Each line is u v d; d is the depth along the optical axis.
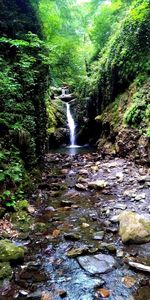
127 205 5.72
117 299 2.98
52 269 3.55
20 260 3.69
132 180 7.41
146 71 10.59
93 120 17.66
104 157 11.45
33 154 7.70
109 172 8.64
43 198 6.37
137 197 6.09
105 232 4.57
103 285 3.22
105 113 14.01
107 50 15.41
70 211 5.57
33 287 3.19
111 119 12.73
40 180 7.73
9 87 6.34
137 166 8.91
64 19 20.67
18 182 6.04
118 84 13.12
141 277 3.34
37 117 9.01
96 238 4.35
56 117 19.45
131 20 11.98
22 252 3.78
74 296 3.04
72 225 4.89
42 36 10.40
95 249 3.99
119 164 9.52
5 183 5.50
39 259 3.79
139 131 9.64
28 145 7.22
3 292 3.11
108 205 5.81
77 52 21.92
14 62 7.84
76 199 6.30
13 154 6.37
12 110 6.91
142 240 4.16
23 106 7.54
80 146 18.12
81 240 4.32
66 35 21.02
